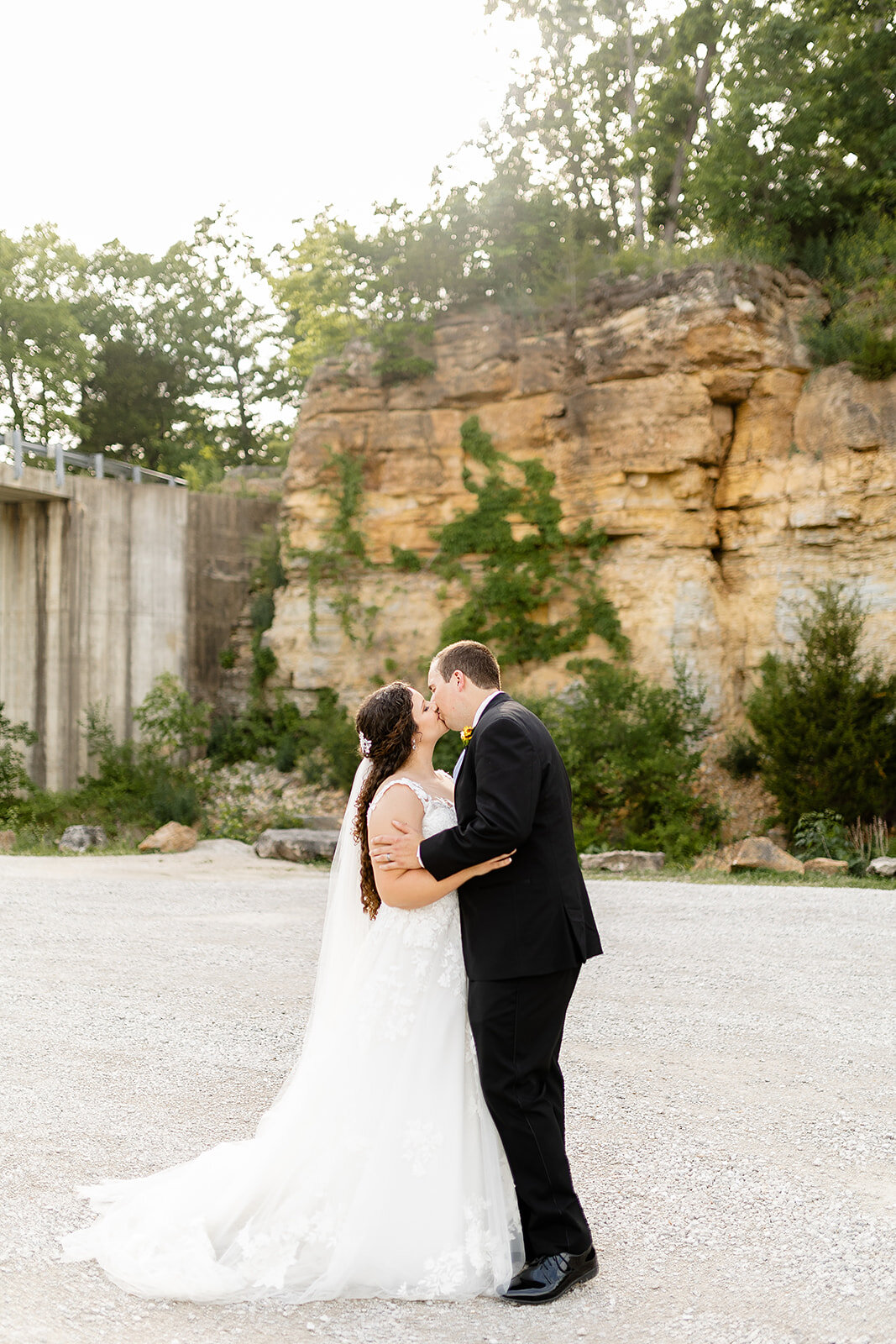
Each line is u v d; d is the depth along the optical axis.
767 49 23.16
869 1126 4.45
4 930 9.04
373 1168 3.13
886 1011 6.43
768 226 22.83
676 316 20.27
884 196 22.70
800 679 17.58
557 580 21.62
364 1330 2.83
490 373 22.56
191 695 26.30
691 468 20.53
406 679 23.36
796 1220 3.54
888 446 18.98
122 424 39.56
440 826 3.23
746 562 20.56
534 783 3.04
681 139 27.42
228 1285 3.02
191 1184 3.35
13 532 25.61
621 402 20.88
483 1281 3.09
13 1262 3.13
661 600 20.62
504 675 22.09
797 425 20.20
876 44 22.48
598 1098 4.82
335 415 24.09
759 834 18.05
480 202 23.64
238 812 22.52
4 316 34.59
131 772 24.16
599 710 19.69
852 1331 2.81
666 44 28.59
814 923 9.70
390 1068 3.21
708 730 19.91
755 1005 6.59
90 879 13.18
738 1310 2.93
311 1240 3.11
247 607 27.27
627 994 6.89
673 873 15.06
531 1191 3.06
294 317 42.19
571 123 28.58
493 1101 3.07
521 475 22.19
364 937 3.44
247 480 33.50
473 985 3.11
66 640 24.92
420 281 23.41
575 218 25.17
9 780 24.00
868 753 16.14
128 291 41.34
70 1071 5.09
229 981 7.15
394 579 23.72
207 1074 5.08
